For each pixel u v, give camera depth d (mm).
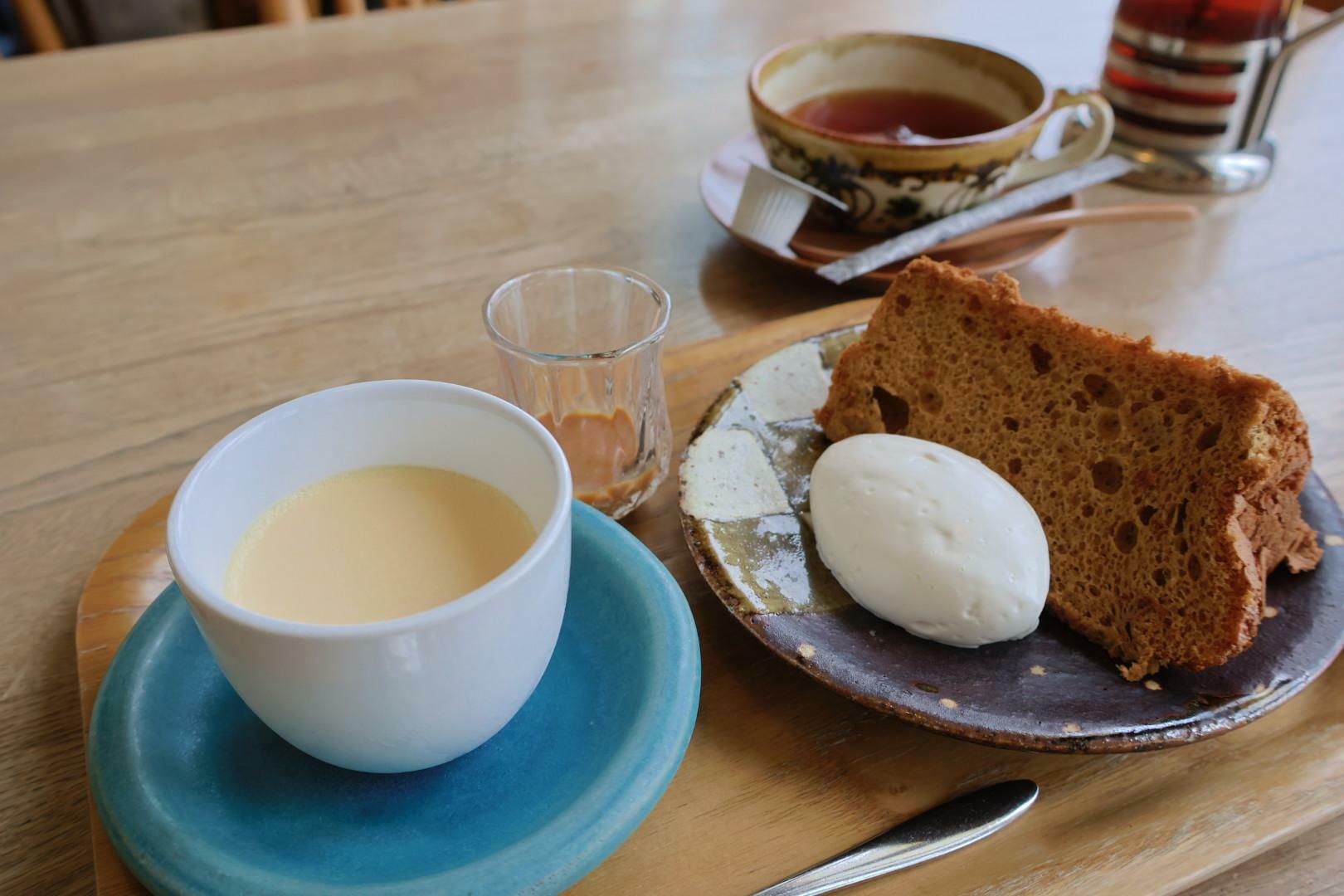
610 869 168
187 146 413
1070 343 223
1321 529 219
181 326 318
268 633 135
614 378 240
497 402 176
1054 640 208
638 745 165
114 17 589
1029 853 173
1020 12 539
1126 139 406
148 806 157
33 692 207
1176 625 194
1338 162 413
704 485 228
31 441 272
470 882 146
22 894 175
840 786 184
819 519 219
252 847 157
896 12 540
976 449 236
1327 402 284
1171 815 180
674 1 553
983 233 334
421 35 508
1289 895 193
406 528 176
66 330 315
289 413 175
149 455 268
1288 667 190
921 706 177
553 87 466
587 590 201
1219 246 363
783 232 333
